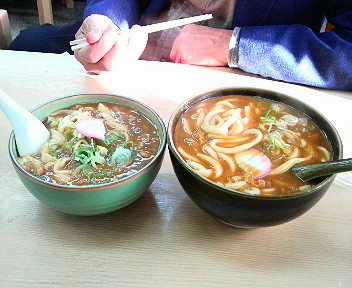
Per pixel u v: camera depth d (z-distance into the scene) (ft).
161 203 1.24
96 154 1.15
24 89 1.72
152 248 1.10
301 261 1.08
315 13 2.18
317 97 1.78
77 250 1.08
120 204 1.09
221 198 0.98
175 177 1.34
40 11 3.83
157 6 2.42
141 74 1.87
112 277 1.01
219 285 1.01
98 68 1.83
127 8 2.29
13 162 1.08
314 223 1.20
